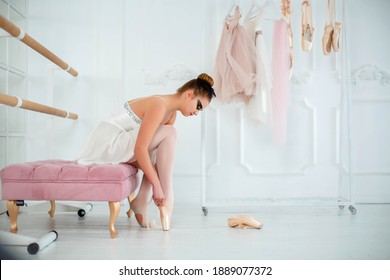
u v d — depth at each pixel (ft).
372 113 9.65
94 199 5.50
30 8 9.21
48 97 8.64
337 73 9.57
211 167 9.43
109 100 9.25
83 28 9.27
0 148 7.82
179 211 8.21
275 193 9.55
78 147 9.18
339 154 9.02
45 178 5.53
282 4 8.45
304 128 9.61
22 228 6.25
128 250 4.88
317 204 7.99
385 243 5.32
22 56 9.03
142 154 5.70
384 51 9.68
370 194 9.58
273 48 8.44
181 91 6.19
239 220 6.38
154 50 9.40
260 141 9.54
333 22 9.59
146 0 9.40
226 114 9.47
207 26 9.44
